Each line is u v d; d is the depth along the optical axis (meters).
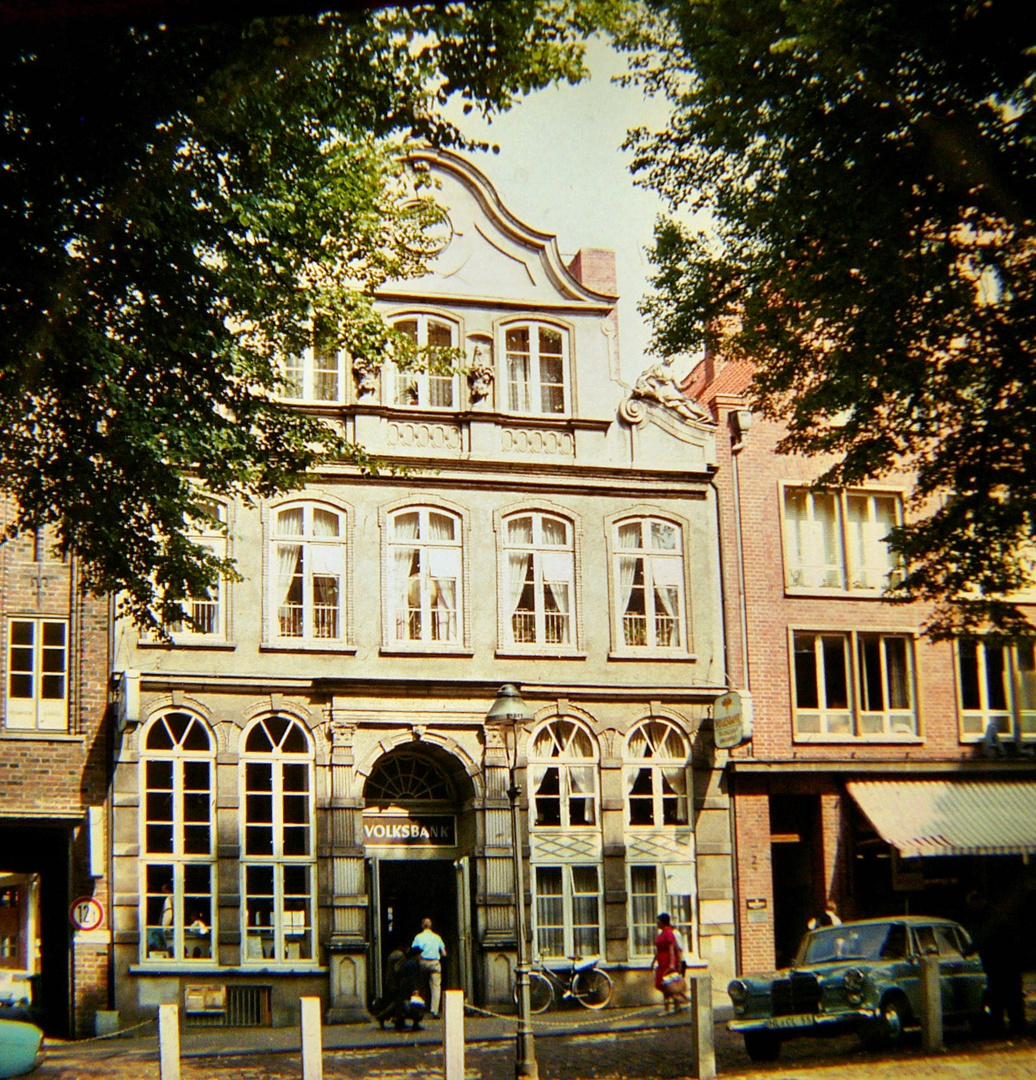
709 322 21.22
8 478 18.30
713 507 30.97
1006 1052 17.58
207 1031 26.08
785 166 18.58
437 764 29.00
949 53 16.84
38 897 28.88
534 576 29.67
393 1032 24.59
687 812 29.62
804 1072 16.97
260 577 28.12
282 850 27.44
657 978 25.84
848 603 31.50
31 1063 18.75
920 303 18.97
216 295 17.94
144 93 15.56
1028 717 32.16
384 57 16.55
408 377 29.66
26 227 15.80
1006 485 20.12
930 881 31.23
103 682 27.03
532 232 30.84
